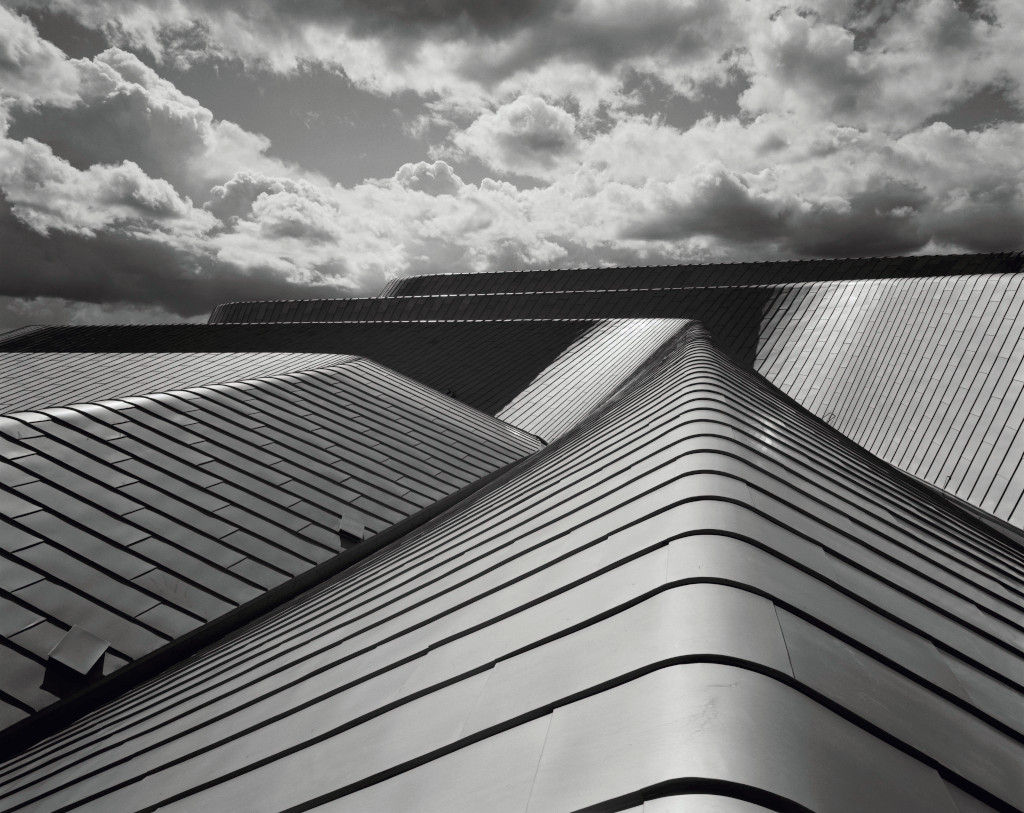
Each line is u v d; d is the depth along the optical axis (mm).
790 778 4062
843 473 13961
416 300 104438
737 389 18156
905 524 12156
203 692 12688
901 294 57719
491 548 12016
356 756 6727
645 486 10289
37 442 23578
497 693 6324
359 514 27469
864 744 4797
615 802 4098
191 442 27609
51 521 20531
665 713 4723
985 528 21641
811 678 5277
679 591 6406
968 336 46812
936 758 5023
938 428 43500
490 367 67375
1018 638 8867
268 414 32594
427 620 9805
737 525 7930
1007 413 39656
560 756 4844
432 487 32344
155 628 18562
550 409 57000
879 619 7270
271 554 23188
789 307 67312
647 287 113875
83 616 18078
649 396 19656
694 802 3822
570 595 7727
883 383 51281
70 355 77250
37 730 15438
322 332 81438
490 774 5098
